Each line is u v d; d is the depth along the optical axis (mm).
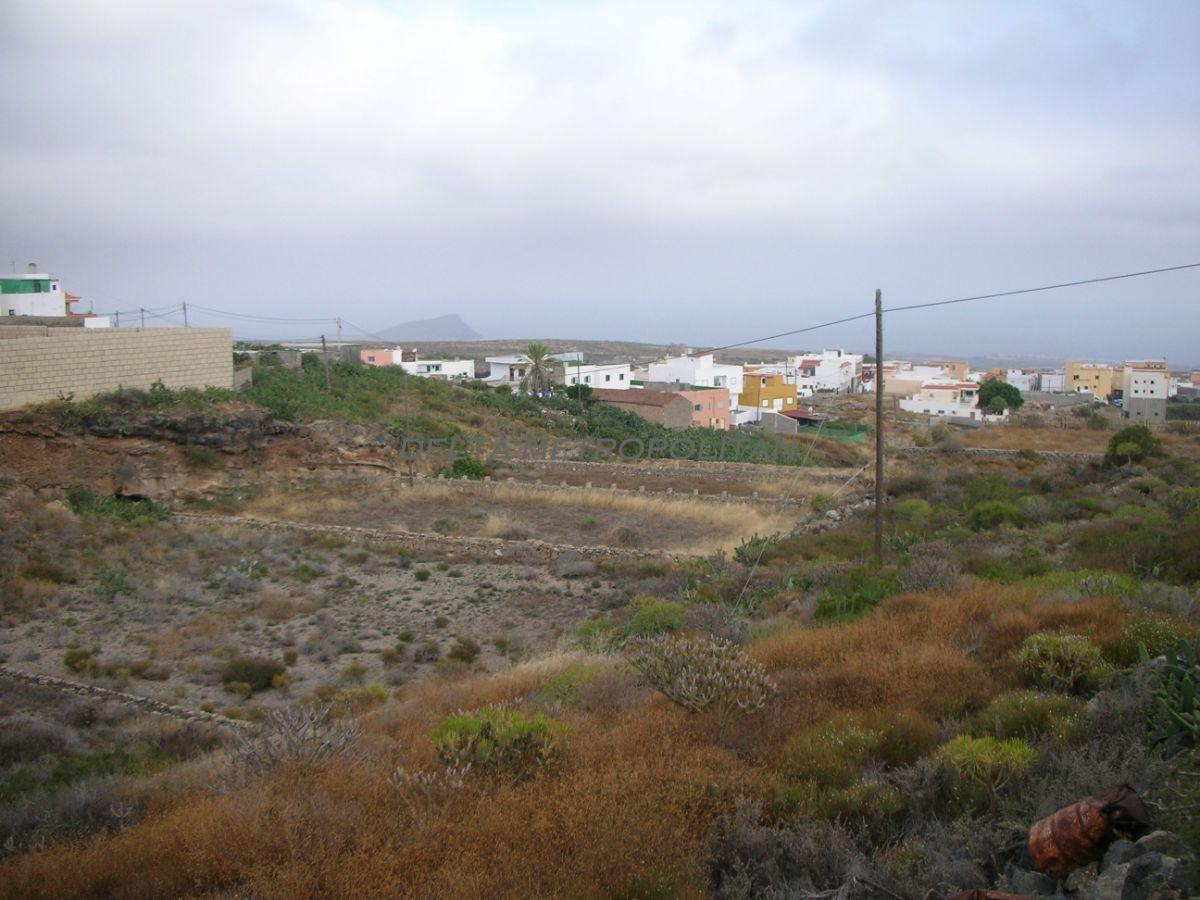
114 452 34156
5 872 7301
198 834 7312
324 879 6336
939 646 10992
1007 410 94562
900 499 33406
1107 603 11578
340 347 109938
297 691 16531
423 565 27125
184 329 40000
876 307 21188
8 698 15383
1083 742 7172
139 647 19125
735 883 5926
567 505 36125
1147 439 38406
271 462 38812
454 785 7648
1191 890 4402
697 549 28562
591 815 6812
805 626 14938
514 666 16328
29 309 70000
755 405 96562
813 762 7641
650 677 10266
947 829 6234
